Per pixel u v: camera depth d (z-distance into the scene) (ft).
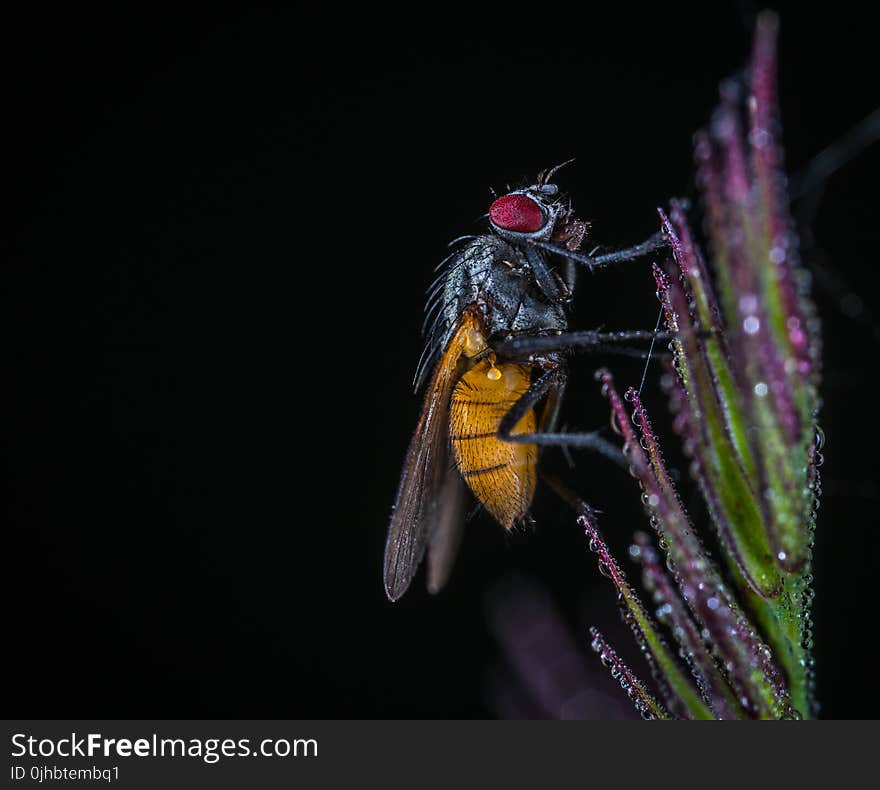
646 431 0.23
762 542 0.23
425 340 0.27
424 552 0.26
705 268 0.23
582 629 0.24
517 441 0.25
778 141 0.23
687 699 0.23
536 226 0.26
